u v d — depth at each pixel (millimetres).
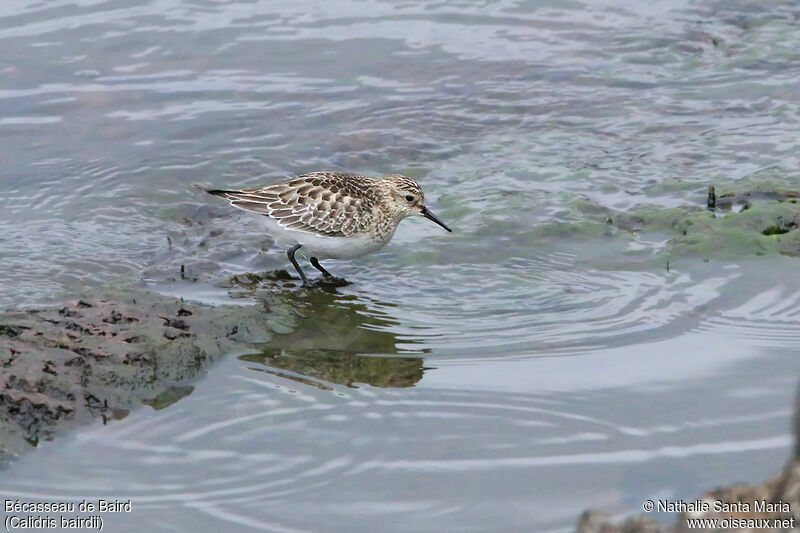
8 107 19641
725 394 11047
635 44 22188
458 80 21016
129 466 9977
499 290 14242
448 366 12055
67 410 10766
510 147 18734
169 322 12555
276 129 19359
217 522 9109
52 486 9656
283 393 11391
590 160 18141
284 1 23719
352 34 22484
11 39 21734
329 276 14883
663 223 15750
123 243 15703
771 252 14719
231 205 16375
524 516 9039
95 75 20750
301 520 9117
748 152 18031
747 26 22812
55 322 12195
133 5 23234
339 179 15141
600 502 9156
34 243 15516
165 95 20266
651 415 10672
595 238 15523
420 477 9703
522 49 22062
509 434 10422
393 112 19938
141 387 11336
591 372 11727
